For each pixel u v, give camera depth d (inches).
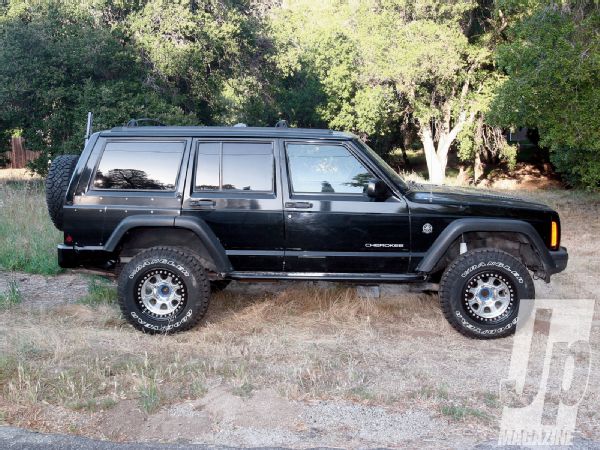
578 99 510.6
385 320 260.7
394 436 163.8
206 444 158.7
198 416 172.9
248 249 244.7
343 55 923.4
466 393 189.9
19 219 421.1
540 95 518.6
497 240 258.7
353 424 169.8
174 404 179.9
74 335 233.8
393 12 899.4
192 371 200.7
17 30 727.1
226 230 243.1
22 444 157.5
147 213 242.7
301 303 274.1
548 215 247.8
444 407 178.1
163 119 740.7
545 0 525.3
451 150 1423.5
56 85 748.6
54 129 756.6
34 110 770.8
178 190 244.2
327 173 246.7
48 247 359.3
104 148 247.1
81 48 730.8
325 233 242.7
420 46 859.4
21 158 1158.3
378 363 213.5
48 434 162.9
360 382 195.5
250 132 248.2
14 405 176.9
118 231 239.5
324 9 1089.4
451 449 156.7
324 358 216.2
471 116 973.8
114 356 214.5
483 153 1152.2
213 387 190.5
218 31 804.6
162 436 163.2
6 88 716.7
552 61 493.0
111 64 751.7
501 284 239.1
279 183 243.8
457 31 893.8
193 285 237.9
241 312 265.7
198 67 806.5
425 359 218.2
